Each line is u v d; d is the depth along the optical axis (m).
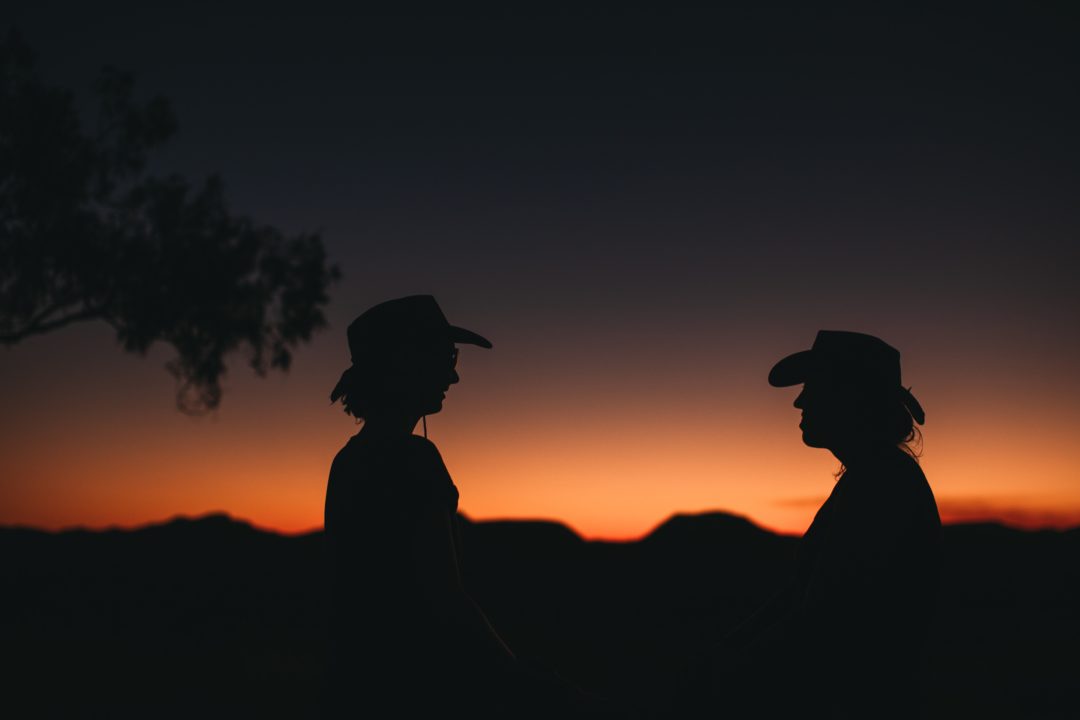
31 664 11.84
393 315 2.36
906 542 2.33
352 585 2.11
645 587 27.58
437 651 2.02
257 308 14.70
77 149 13.15
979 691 10.22
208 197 14.52
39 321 13.18
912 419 2.72
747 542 53.31
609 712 2.24
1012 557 29.92
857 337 2.71
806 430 2.72
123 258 13.34
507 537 57.41
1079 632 16.25
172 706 9.45
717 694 2.36
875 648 2.29
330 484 2.33
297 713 9.03
